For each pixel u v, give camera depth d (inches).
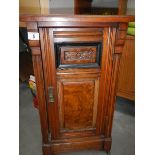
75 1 60.1
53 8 61.1
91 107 43.4
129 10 59.6
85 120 45.2
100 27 33.9
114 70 39.2
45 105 41.5
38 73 37.2
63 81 38.8
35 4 60.4
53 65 36.4
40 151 53.0
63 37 33.7
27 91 85.7
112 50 36.6
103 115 45.1
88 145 49.1
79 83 39.5
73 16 31.3
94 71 38.5
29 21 31.1
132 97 64.5
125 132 60.0
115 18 32.6
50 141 47.0
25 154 51.9
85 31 33.8
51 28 32.6
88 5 62.2
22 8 59.8
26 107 74.0
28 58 98.0
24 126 63.2
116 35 35.1
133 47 57.6
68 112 43.2
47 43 33.9
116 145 54.9
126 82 63.8
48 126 45.7
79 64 37.2
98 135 48.4
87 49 35.9
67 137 47.0
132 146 54.5
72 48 35.3
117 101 76.5
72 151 49.8
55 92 39.6
